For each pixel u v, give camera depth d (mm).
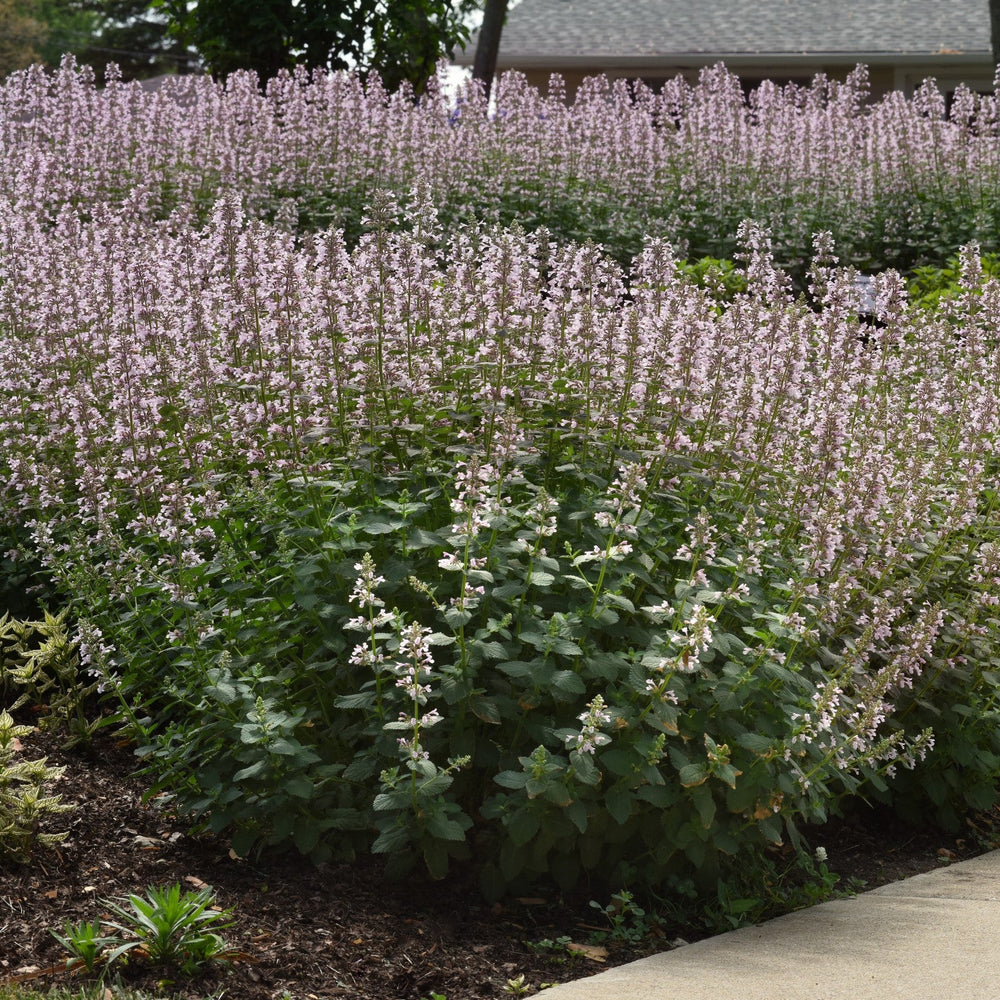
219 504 5270
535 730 4562
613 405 5781
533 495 5500
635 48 25281
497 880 4508
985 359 6965
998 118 16328
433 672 4715
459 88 15625
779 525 5883
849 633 5594
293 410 5734
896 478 5980
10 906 4004
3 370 6781
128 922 3953
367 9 18766
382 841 4230
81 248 7793
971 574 6062
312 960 3912
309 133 14297
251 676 4719
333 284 5922
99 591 5309
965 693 5695
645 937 4367
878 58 24484
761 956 4062
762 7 26625
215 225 6430
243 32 18047
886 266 14641
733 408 5766
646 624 5031
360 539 5125
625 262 13633
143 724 5281
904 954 4047
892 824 5852
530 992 3859
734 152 15375
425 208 6578
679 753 4480
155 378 6367
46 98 13625
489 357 5914
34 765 4613
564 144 14922
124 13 57594
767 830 4574
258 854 4520
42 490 5949
